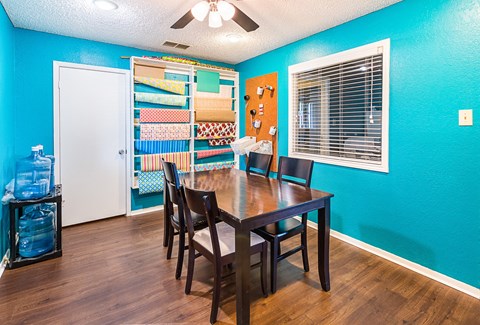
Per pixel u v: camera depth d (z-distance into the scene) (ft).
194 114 13.85
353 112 9.45
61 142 10.89
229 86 15.14
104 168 11.95
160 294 6.51
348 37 9.30
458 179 6.79
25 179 8.58
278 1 7.89
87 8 8.29
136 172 12.39
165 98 12.92
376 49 8.43
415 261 7.72
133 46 12.17
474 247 6.55
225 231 6.60
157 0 7.76
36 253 8.11
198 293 6.57
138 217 12.37
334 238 10.11
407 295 6.52
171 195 7.42
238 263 5.16
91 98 11.46
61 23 9.45
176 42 11.60
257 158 9.82
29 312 5.82
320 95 10.69
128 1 7.82
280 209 5.52
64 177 11.01
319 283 6.98
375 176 8.76
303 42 11.09
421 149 7.51
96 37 10.91
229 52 13.08
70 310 5.91
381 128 8.51
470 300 6.33
